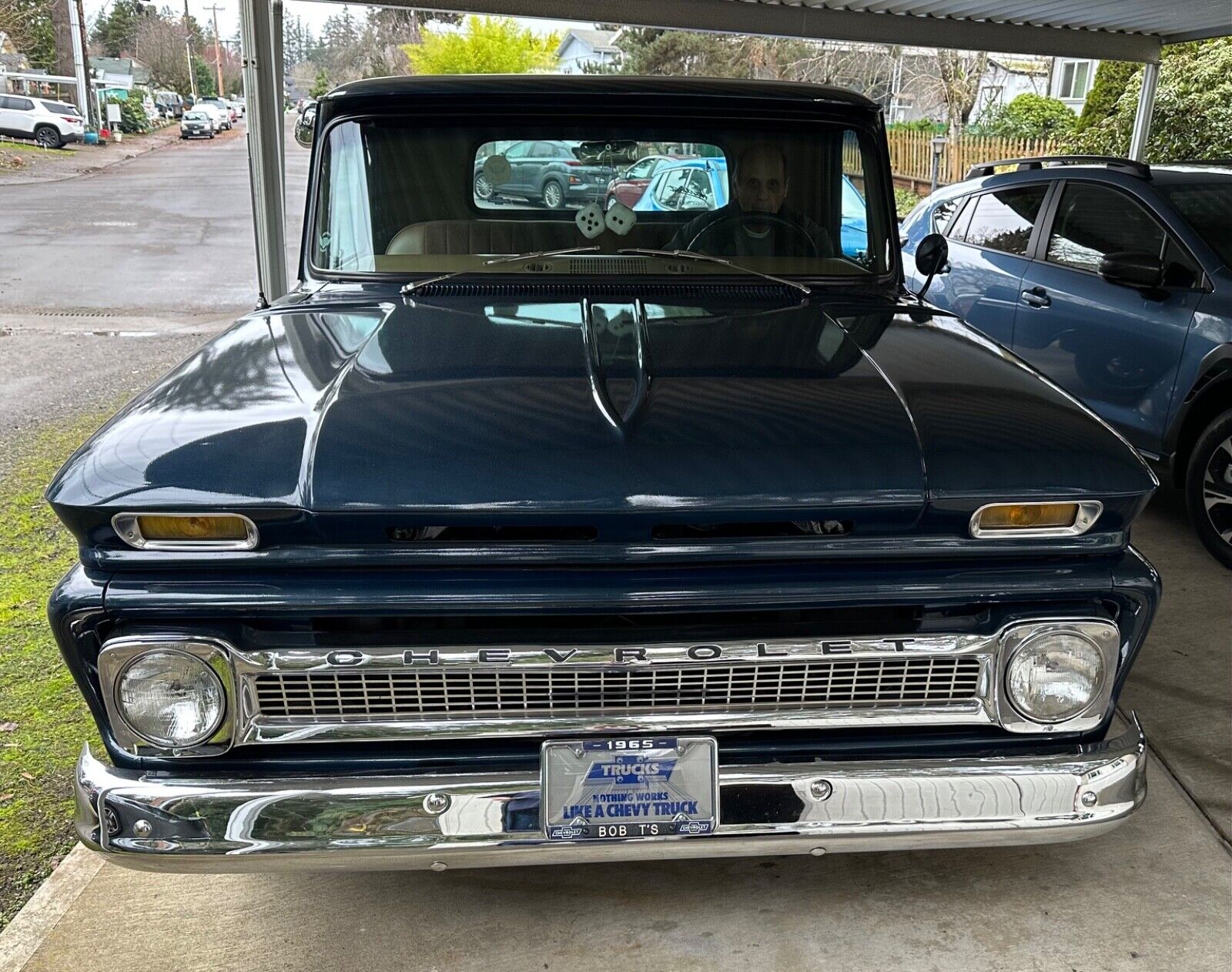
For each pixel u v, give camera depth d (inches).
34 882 95.2
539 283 104.0
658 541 69.6
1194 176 184.1
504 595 69.1
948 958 84.4
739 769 71.9
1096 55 304.0
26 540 177.6
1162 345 170.6
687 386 77.9
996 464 71.2
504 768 72.1
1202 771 111.3
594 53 1459.2
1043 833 73.4
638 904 90.7
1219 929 87.7
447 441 70.3
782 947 85.5
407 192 107.1
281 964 84.4
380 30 1727.4
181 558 68.4
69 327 383.2
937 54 893.2
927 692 73.6
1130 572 73.2
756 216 109.1
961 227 226.8
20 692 127.9
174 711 69.2
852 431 72.7
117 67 2559.1
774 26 268.4
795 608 71.0
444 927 88.4
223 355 86.3
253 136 206.5
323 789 69.3
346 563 69.0
